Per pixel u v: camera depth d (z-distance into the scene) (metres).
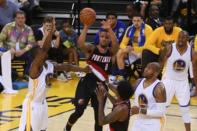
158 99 7.84
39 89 7.76
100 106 7.27
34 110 7.77
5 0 16.25
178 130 10.76
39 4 20.81
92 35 19.86
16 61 15.62
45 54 7.68
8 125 10.67
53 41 15.50
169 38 13.92
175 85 9.84
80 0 19.06
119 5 20.89
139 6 17.28
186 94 9.85
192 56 9.84
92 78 9.05
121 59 15.05
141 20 15.05
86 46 9.05
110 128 7.41
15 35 15.16
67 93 14.34
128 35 15.09
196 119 11.83
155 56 14.23
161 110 7.86
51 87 15.23
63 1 20.95
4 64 14.23
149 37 14.27
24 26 15.25
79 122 11.10
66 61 17.20
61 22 19.02
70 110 12.26
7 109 12.17
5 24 16.16
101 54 8.99
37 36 15.05
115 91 8.28
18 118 11.29
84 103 9.09
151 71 7.88
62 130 10.44
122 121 7.33
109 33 9.02
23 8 18.31
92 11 9.05
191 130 10.79
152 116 7.88
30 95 7.85
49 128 10.57
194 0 17.86
